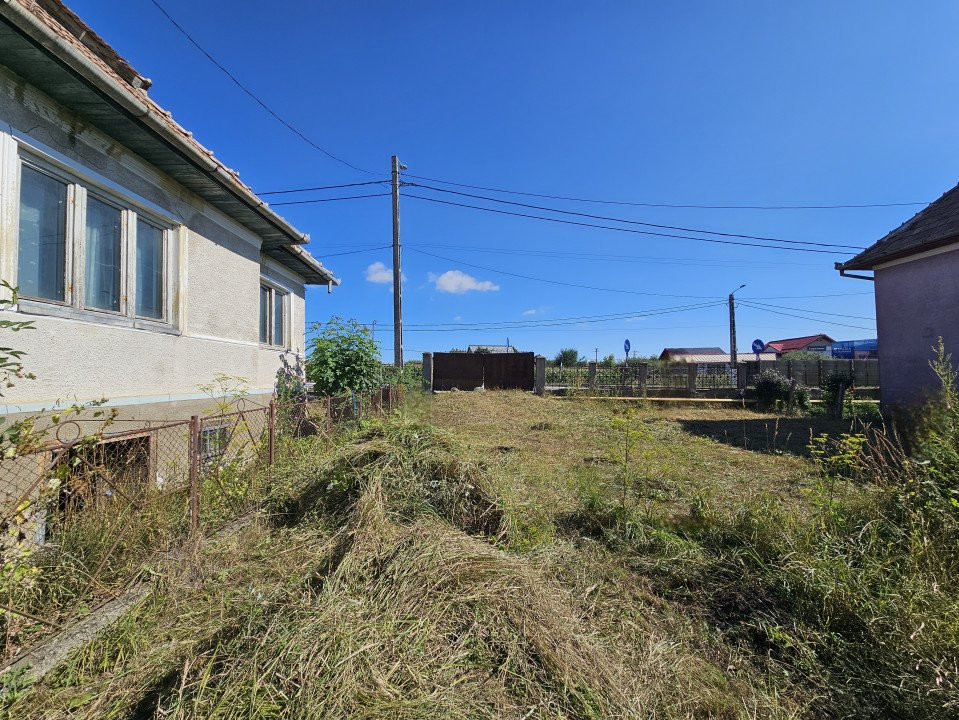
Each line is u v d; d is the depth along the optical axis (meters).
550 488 4.82
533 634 2.18
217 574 2.92
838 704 2.04
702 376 16.67
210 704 1.79
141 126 3.75
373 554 2.78
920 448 4.38
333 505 3.71
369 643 2.02
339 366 8.59
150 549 3.03
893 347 8.66
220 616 2.43
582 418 10.43
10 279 3.06
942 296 7.77
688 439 8.19
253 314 6.44
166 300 4.79
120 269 4.14
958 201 8.12
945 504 3.14
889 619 2.38
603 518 3.86
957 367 7.50
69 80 3.15
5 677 1.96
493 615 2.28
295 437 5.82
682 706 1.99
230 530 3.55
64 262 3.54
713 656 2.36
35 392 3.22
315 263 8.15
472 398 14.39
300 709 1.72
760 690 2.12
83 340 3.62
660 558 3.24
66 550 2.63
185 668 1.95
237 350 6.00
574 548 3.42
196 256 5.16
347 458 3.89
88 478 2.92
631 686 2.06
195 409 5.06
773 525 3.39
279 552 3.20
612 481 5.17
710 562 3.17
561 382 17.89
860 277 9.48
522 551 3.20
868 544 3.01
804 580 2.76
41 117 3.26
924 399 7.83
